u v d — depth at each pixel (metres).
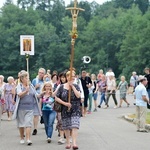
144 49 81.81
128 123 19.88
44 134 15.81
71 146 13.12
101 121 20.66
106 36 99.56
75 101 12.59
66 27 108.06
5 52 101.38
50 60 99.81
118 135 15.82
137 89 17.02
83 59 29.12
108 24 100.00
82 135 15.77
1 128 17.73
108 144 13.77
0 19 105.69
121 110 26.75
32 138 14.96
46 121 14.26
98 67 95.31
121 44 97.19
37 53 101.69
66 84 12.77
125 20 98.88
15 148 13.10
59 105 12.70
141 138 15.12
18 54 100.88
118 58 91.06
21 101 13.73
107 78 28.86
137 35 85.31
